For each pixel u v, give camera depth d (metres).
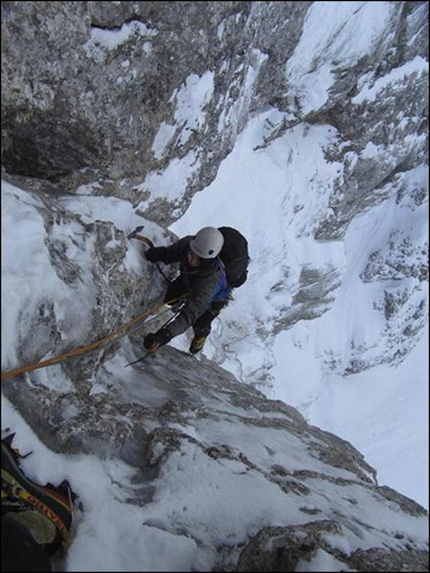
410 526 4.05
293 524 3.37
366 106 11.76
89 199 4.84
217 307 5.24
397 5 9.93
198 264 4.66
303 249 13.35
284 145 11.71
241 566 3.00
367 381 19.88
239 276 4.90
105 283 4.24
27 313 3.37
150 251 5.03
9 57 3.82
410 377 20.64
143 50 4.54
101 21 4.16
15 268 3.40
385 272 18.08
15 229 3.51
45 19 3.84
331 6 8.34
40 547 2.72
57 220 4.11
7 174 4.39
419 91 12.78
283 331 16.16
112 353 4.57
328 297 15.45
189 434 4.11
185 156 6.02
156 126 5.21
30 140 4.45
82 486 3.32
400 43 11.23
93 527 3.10
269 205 11.59
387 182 15.73
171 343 8.40
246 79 6.73
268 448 4.39
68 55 4.07
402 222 17.98
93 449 3.55
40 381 3.58
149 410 4.29
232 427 4.49
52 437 3.46
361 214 16.91
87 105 4.34
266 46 7.21
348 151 12.61
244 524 3.38
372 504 4.13
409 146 13.94
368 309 18.39
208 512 3.41
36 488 2.98
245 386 6.06
